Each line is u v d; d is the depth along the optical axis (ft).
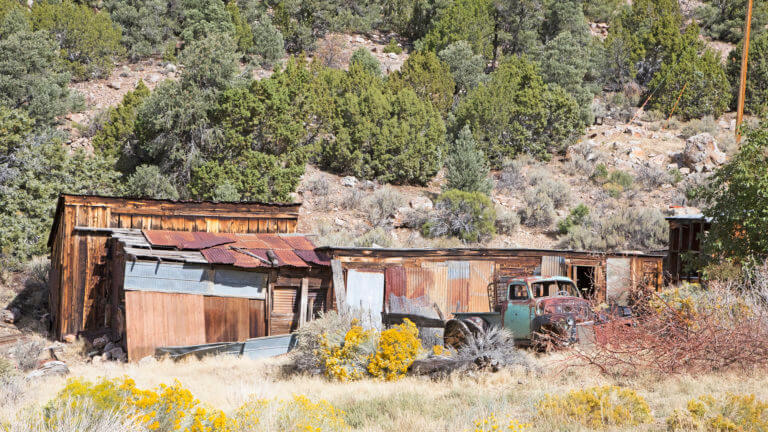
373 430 29.17
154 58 198.80
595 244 110.11
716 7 261.44
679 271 87.61
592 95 176.76
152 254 64.13
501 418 29.84
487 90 153.89
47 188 104.58
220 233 77.77
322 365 49.65
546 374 40.45
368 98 141.49
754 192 59.52
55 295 78.64
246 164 118.93
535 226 124.47
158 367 56.49
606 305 50.42
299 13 230.68
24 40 145.69
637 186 137.90
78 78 177.17
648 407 29.55
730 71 188.96
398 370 46.70
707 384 34.42
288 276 69.00
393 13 256.11
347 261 69.92
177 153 119.55
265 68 200.44
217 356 60.70
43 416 23.68
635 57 200.75
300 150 125.49
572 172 146.30
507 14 227.61
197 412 26.53
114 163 122.11
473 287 72.79
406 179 140.36
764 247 57.52
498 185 137.69
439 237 115.34
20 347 62.34
